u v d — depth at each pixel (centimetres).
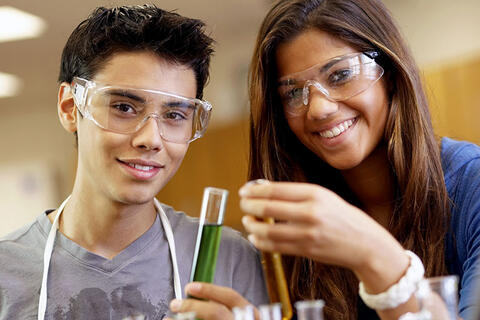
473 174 171
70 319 164
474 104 432
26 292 164
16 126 789
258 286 178
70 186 755
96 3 494
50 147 771
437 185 175
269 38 173
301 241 107
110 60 160
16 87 701
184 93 165
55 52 605
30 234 175
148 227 176
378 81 172
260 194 109
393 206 189
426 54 495
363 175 187
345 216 107
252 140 193
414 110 176
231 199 563
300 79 169
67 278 166
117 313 166
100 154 157
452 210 173
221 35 588
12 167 791
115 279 167
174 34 160
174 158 161
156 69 160
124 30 159
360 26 172
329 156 174
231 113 594
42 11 508
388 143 178
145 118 154
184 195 590
